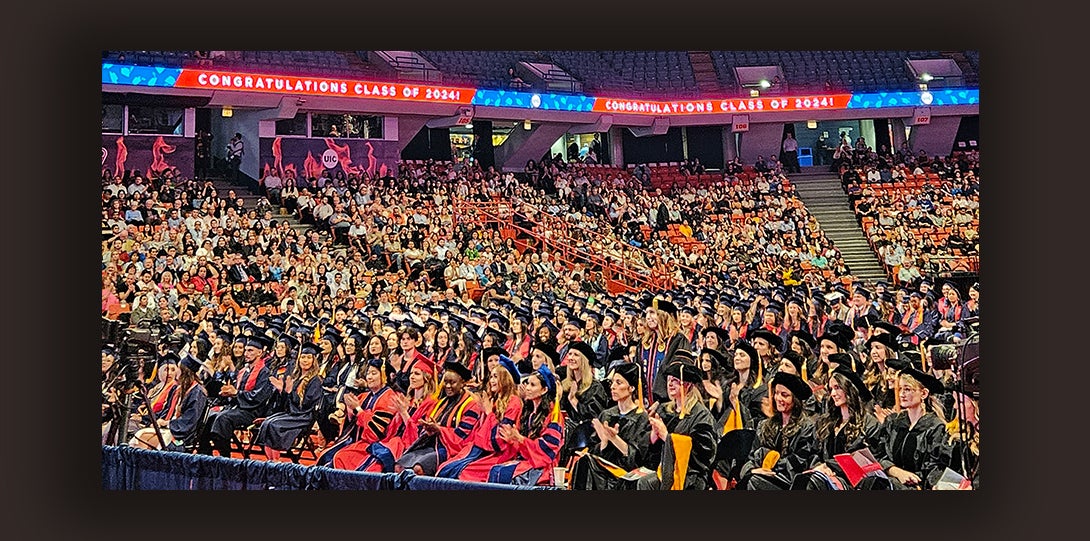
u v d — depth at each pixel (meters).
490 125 12.62
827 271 12.08
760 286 11.82
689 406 9.73
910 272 11.86
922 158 12.66
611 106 12.80
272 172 11.48
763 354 9.83
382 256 11.38
